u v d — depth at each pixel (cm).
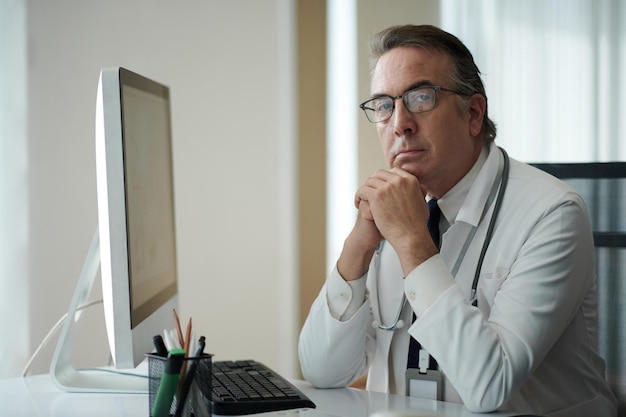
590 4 254
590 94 254
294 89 307
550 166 171
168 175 158
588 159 255
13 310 277
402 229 129
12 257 277
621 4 248
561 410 136
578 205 135
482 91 150
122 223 112
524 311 123
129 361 112
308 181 307
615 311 161
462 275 140
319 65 305
